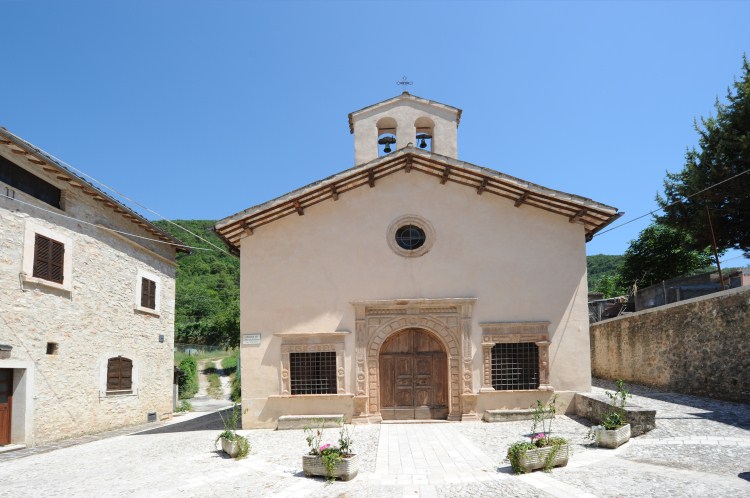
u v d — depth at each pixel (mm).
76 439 13859
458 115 15898
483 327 13438
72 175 13523
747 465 8109
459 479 8125
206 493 7793
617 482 7520
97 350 15344
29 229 12648
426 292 13570
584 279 13602
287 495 7574
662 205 21734
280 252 13797
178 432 13953
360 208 13938
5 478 9383
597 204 12766
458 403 13352
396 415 13508
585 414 12625
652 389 17031
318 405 13234
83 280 14742
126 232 17141
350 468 8289
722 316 13711
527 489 7402
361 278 13656
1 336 11781
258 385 13359
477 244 13773
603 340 21781
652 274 31188
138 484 8438
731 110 19734
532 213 13867
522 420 12867
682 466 8219
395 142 16594
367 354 13445
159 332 19219
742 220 19891
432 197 13977
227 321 47219
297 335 13414
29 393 12586
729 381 13422
